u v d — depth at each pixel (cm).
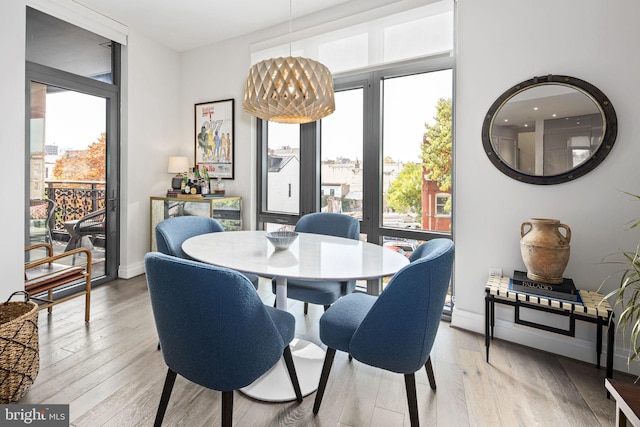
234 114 362
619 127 182
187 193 346
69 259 299
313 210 322
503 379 176
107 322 239
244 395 161
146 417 144
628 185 182
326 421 144
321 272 141
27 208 265
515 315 192
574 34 192
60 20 283
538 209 207
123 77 335
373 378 177
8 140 200
